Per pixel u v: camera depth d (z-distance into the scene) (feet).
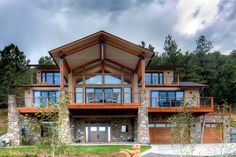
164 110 101.81
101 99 101.60
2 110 179.42
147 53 98.37
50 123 52.47
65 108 54.39
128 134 104.17
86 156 67.46
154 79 124.36
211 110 101.40
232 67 221.25
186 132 70.49
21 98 104.06
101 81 106.73
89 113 101.50
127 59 102.83
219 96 211.00
